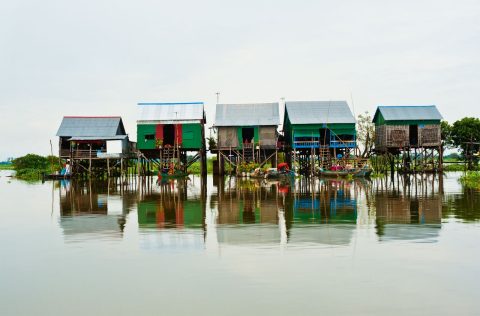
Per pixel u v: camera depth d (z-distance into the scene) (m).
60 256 12.02
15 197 28.06
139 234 14.75
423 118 50.66
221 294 9.00
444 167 65.75
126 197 27.17
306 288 9.24
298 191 29.38
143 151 50.19
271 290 9.16
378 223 16.22
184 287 9.42
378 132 53.91
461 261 11.02
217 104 52.91
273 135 49.69
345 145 48.53
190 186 35.72
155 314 8.14
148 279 9.98
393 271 10.27
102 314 8.20
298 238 13.73
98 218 18.44
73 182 45.03
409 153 51.97
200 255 11.86
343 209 20.02
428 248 12.29
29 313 8.30
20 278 10.21
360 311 8.11
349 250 12.14
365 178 43.81
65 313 8.27
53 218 18.64
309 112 50.53
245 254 11.88
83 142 50.41
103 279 10.04
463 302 8.46
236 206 21.69
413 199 23.77
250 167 46.97
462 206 20.69
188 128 48.75
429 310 8.12
